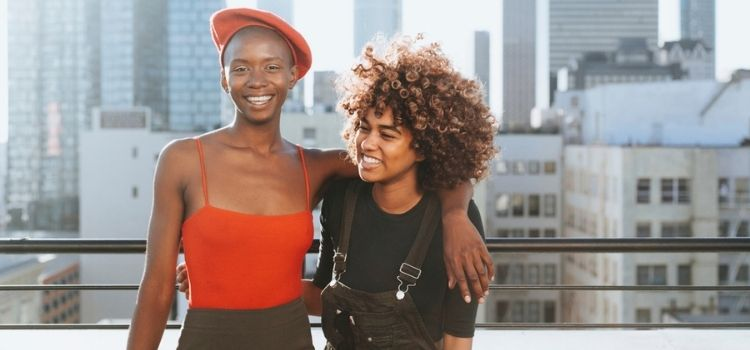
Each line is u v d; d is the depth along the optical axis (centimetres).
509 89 8606
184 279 201
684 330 338
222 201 180
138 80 8862
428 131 172
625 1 8656
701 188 4784
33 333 330
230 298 181
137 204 6175
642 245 276
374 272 177
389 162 173
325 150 199
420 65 175
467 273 167
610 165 4956
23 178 8525
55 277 5722
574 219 5691
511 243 274
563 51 8750
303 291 205
